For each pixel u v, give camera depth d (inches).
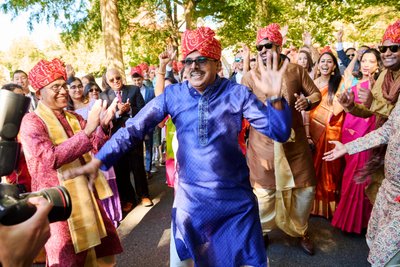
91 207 92.5
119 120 178.4
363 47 206.2
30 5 433.7
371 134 91.1
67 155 83.4
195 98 76.6
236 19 562.3
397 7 449.7
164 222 164.2
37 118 88.8
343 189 142.4
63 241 87.8
